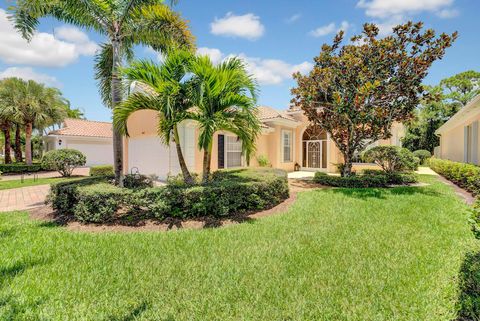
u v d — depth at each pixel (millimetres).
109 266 4023
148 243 4961
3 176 20391
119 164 8492
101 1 8359
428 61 10617
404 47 11008
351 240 5121
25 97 23500
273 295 3250
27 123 24750
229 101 7328
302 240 5125
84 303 3098
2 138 44250
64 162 17734
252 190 7293
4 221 6684
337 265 4043
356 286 3436
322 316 2859
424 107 31219
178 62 7422
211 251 4578
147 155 15250
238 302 3117
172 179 9977
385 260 4207
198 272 3826
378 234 5453
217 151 13812
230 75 7344
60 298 3199
